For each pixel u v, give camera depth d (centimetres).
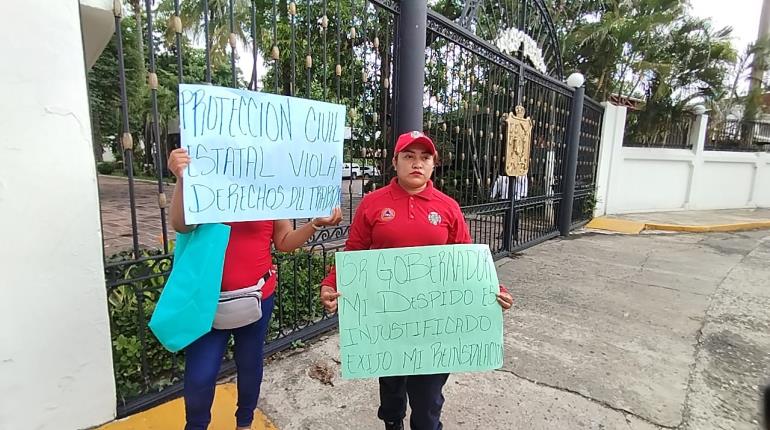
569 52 1191
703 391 267
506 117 542
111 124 1491
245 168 171
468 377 276
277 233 197
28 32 166
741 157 1214
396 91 349
